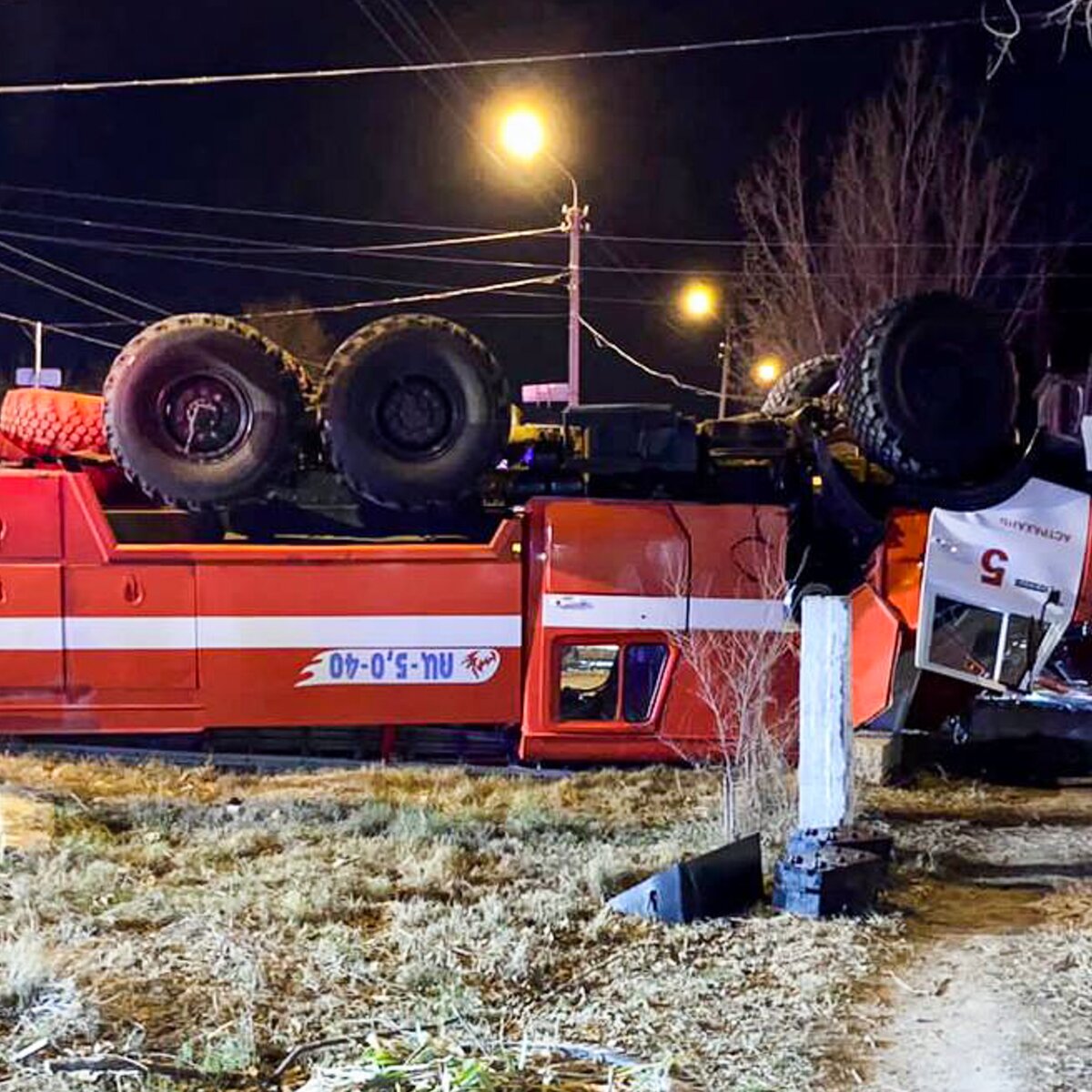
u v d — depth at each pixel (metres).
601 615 11.02
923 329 10.88
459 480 10.76
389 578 11.00
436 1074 4.88
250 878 7.54
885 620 11.16
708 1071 5.05
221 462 10.76
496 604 11.06
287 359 10.92
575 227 25.55
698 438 11.37
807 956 6.41
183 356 10.64
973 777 11.95
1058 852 8.87
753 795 9.32
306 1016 5.50
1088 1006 5.79
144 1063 4.91
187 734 11.42
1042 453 11.54
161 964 6.05
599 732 11.05
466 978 5.99
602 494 11.38
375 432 10.73
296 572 10.95
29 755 11.09
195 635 10.89
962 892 7.79
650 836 9.07
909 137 28.77
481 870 8.05
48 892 7.09
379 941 6.50
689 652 10.60
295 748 11.48
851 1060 5.18
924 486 11.19
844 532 11.49
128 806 9.45
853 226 29.27
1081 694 13.25
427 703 11.05
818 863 7.13
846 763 7.49
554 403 24.05
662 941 6.64
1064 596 11.27
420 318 10.80
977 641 11.23
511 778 11.04
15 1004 5.48
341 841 8.66
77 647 10.84
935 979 6.14
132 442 10.67
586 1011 5.65
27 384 14.02
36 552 10.83
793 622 11.16
